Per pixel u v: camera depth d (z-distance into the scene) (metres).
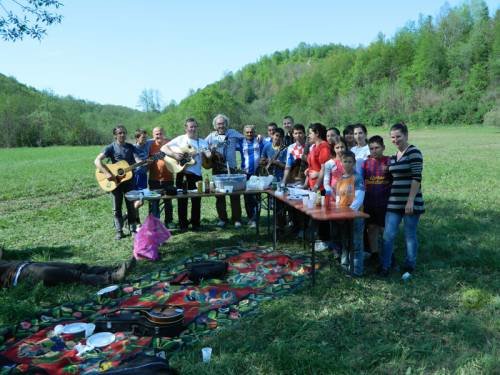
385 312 5.00
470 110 77.62
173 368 3.74
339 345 4.32
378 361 4.03
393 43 132.25
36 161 34.16
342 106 101.19
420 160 5.77
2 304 5.11
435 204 10.85
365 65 114.69
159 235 7.23
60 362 3.95
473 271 6.27
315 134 7.31
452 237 7.82
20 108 75.88
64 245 8.22
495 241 7.49
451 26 119.00
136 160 8.80
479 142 39.66
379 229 6.64
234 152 9.16
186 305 5.24
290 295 5.48
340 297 5.42
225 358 4.07
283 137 9.31
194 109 60.97
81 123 75.12
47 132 71.62
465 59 96.38
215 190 7.58
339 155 6.50
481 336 4.43
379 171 6.37
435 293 5.52
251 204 9.32
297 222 8.40
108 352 4.16
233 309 5.04
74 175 22.06
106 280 5.91
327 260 6.82
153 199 7.09
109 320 4.64
